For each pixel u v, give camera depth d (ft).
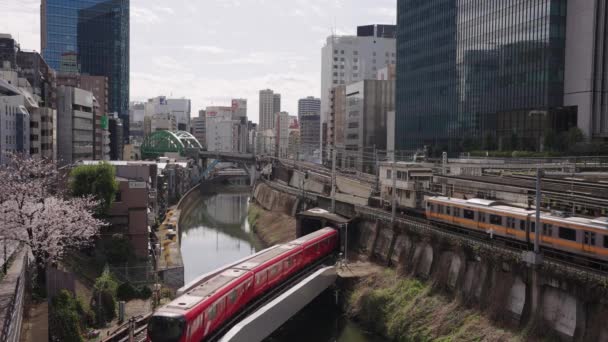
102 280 157.48
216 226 373.20
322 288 174.50
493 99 329.11
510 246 148.25
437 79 394.11
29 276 136.98
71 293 143.43
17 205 147.54
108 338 128.98
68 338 122.93
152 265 200.54
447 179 210.38
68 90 362.53
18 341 102.89
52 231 146.61
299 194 320.29
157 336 105.19
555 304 123.44
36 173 182.91
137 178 284.41
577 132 261.85
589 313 115.96
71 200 176.14
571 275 119.14
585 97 268.82
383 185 245.65
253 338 127.44
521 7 303.89
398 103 457.68
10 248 148.77
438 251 163.73
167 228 286.46
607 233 120.98
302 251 177.06
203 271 235.40
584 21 269.85
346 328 164.35
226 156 632.38
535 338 124.26
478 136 343.87
